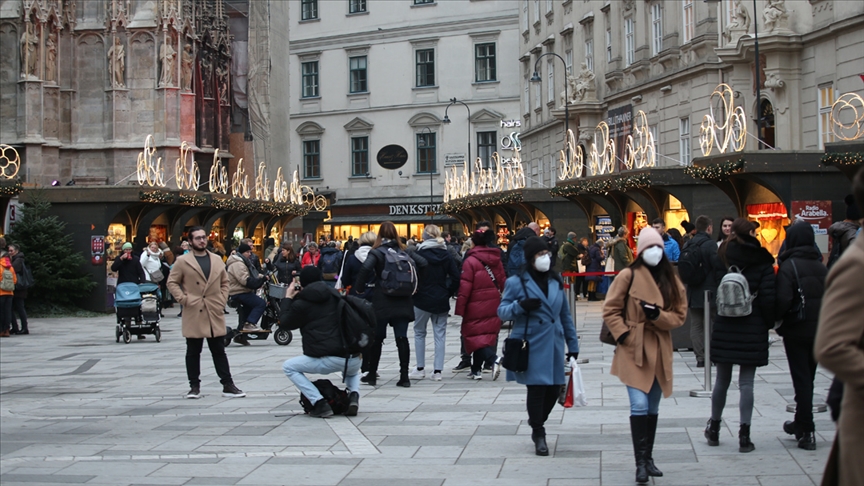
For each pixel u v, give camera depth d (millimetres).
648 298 7762
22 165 36812
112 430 10617
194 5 45125
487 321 13836
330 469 8430
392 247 13617
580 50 45875
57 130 38281
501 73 67625
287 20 60625
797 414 8695
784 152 19125
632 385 7695
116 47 39406
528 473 8055
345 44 72438
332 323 11008
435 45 69438
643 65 36719
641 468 7535
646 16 36781
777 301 8445
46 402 12914
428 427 10281
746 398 8555
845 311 3908
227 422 10930
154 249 28969
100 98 39656
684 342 16156
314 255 33750
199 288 12750
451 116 69125
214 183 40969
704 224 13797
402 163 60812
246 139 53875
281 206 46469
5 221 28984
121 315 21328
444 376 14617
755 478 7660
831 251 11805
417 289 14133
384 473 8227
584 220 36188
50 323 27234
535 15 55031
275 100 57688
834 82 24625
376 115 71438
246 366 16594
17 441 10094
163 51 39812
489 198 40250
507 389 13047
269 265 29312
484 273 13797
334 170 72938
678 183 24609
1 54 36969
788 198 19203
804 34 25766
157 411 11875
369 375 13711
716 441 8867
